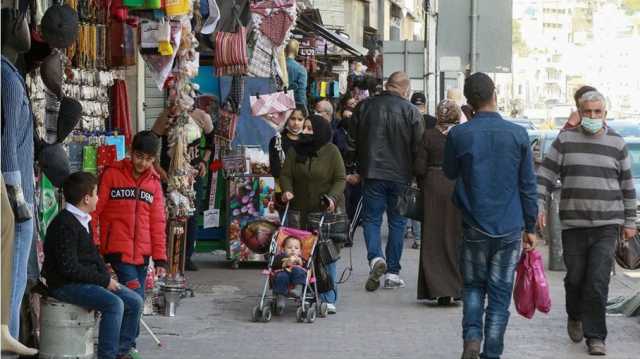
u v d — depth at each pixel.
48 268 14.94
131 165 16.66
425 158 21.62
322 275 20.38
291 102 26.86
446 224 21.50
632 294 21.80
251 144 27.45
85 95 20.44
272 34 27.72
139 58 28.33
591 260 17.44
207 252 28.81
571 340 18.56
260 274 25.92
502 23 31.39
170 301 20.56
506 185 15.80
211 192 27.52
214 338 18.53
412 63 55.69
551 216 27.56
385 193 23.66
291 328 19.52
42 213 17.19
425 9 58.62
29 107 14.17
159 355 17.16
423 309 21.56
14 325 13.91
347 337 18.77
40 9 17.17
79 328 14.99
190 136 22.25
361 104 23.80
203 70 28.02
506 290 15.84
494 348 15.84
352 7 82.06
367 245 23.67
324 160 20.61
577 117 18.20
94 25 20.50
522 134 15.87
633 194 17.56
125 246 16.44
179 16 19.75
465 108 27.28
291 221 20.91
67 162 15.87
